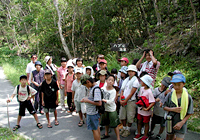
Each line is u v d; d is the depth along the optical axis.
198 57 7.61
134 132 4.18
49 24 15.80
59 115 5.45
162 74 7.16
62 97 5.85
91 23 13.62
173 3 11.86
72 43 15.60
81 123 4.68
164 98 3.26
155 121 3.78
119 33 13.77
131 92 3.75
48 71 4.40
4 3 20.69
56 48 17.41
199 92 5.86
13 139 3.80
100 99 3.32
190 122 4.43
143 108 3.54
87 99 3.37
